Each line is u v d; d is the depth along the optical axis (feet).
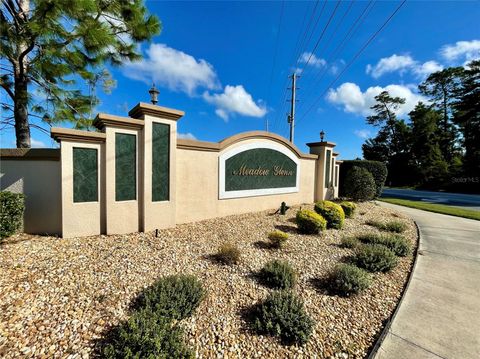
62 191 14.29
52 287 9.47
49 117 24.40
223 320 8.95
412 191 87.97
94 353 6.84
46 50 18.07
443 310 10.21
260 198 27.17
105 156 15.40
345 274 11.64
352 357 7.64
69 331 7.52
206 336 8.14
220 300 10.05
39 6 15.17
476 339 8.39
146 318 7.72
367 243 17.93
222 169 22.77
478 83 82.74
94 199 15.42
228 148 23.43
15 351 6.73
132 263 11.98
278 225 21.49
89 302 8.87
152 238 15.62
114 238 15.08
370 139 137.69
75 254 12.36
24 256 11.69
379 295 11.36
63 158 14.24
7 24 16.89
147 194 16.81
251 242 16.70
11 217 13.35
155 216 17.30
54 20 16.76
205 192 21.43
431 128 105.70
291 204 31.78
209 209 21.83
